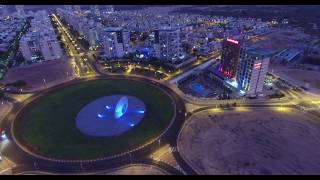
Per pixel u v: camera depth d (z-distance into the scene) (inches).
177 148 4877.0
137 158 4680.1
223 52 7332.7
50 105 6609.3
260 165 4382.4
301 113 5782.5
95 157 4751.5
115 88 7416.3
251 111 5925.2
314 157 4512.8
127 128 5546.3
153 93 7012.8
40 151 4953.3
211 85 7490.2
